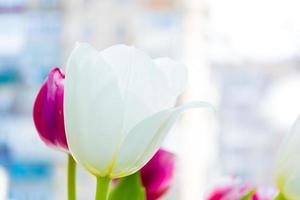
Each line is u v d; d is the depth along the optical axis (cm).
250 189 50
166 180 52
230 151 199
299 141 46
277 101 200
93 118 43
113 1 204
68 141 44
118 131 43
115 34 203
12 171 206
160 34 201
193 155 190
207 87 197
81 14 205
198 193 184
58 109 47
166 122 43
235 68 200
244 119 201
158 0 202
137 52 44
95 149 44
